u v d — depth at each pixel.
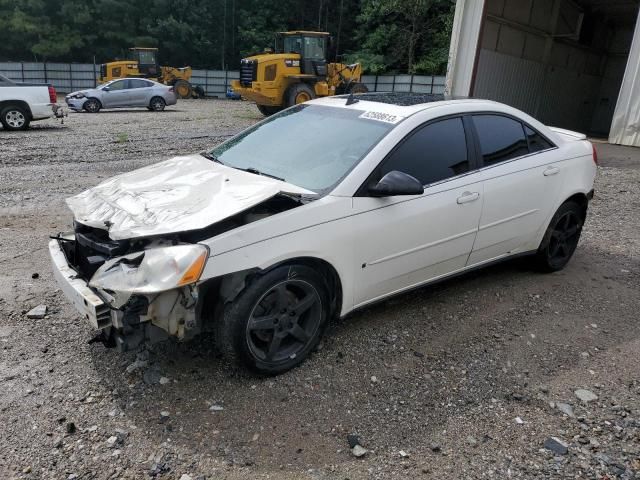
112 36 43.91
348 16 45.03
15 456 2.60
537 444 2.80
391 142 3.63
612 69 25.28
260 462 2.62
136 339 2.94
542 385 3.32
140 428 2.82
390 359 3.54
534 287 4.77
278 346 3.26
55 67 39.34
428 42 35.97
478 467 2.63
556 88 21.94
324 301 3.41
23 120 14.76
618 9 22.05
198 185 3.45
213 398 3.08
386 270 3.68
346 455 2.69
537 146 4.66
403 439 2.81
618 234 6.46
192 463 2.60
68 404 2.98
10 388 3.10
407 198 3.64
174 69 35.56
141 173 3.90
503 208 4.28
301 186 3.49
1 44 43.38
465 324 4.05
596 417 3.03
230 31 46.47
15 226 6.02
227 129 15.74
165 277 2.75
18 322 3.83
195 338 3.67
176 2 45.09
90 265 3.03
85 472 2.52
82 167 9.61
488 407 3.09
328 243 3.28
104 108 22.66
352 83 22.22
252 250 2.99
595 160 5.20
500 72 17.92
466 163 4.05
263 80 19.83
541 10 18.75
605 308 4.40
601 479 2.57
